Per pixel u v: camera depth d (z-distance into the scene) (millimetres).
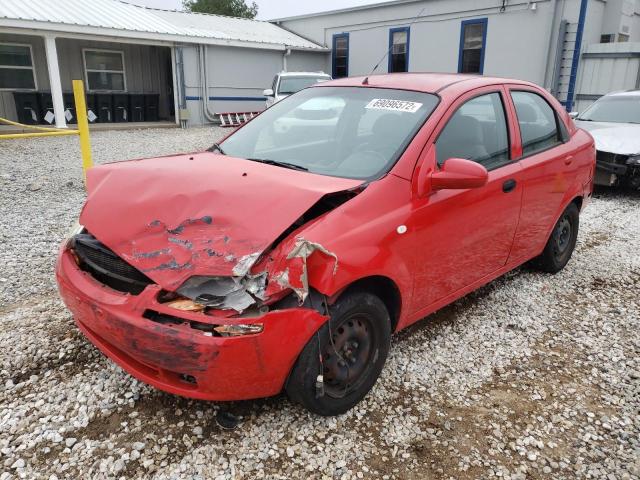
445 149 3238
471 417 2867
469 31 16609
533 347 3627
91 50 17125
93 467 2389
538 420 2869
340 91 3844
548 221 4391
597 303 4371
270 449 2557
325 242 2486
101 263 2748
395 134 3193
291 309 2385
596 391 3154
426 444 2650
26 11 13625
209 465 2439
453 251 3295
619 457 2621
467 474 2477
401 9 18297
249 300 2336
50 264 4699
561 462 2574
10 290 4133
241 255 2361
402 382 3145
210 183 2881
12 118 15812
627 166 7883
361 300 2670
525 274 4934
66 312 3773
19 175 8609
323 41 21375
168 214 2699
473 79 3777
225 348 2273
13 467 2365
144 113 18250
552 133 4426
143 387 2945
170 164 3324
